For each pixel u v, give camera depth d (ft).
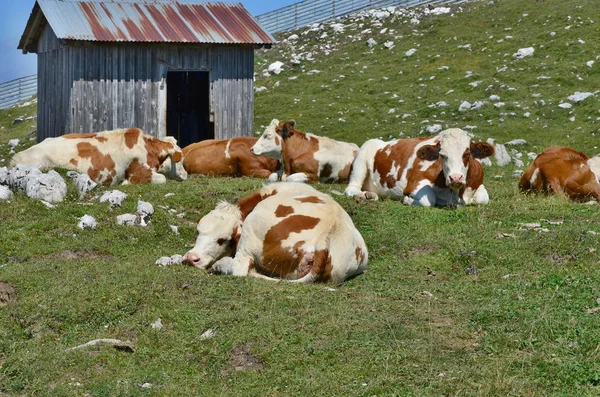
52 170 47.60
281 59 130.82
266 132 62.08
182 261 35.06
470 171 50.26
